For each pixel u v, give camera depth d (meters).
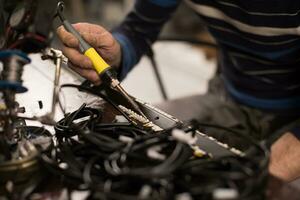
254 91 1.13
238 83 1.16
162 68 2.31
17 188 0.46
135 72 2.20
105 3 2.44
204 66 2.31
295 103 1.11
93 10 2.34
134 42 1.00
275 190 0.44
